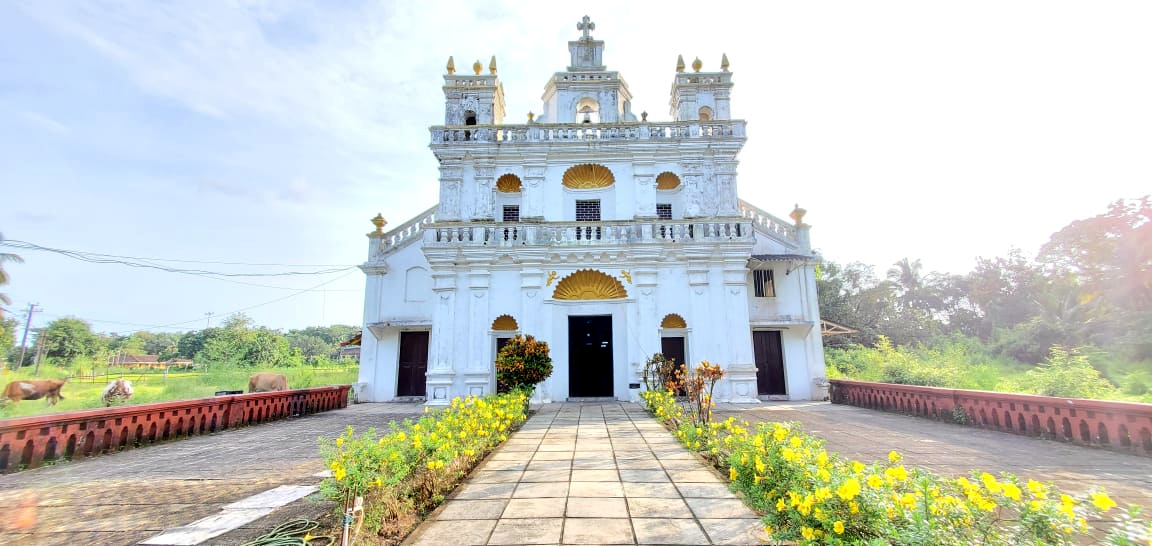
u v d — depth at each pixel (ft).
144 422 33.81
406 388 65.26
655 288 57.21
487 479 21.43
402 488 17.31
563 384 55.47
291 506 19.27
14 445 26.03
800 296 63.57
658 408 40.29
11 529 17.16
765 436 19.11
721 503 17.78
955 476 22.71
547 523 15.97
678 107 69.67
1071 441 31.32
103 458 29.50
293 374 112.16
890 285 151.74
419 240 68.08
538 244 57.52
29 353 115.85
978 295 138.41
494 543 14.43
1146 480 22.25
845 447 29.89
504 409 35.14
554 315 57.36
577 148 64.18
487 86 68.64
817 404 56.59
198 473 25.16
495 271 58.23
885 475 13.76
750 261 62.85
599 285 58.95
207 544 15.67
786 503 14.34
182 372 147.33
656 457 25.57
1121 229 88.74
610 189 65.51
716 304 56.95
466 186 64.34
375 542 14.56
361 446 16.22
